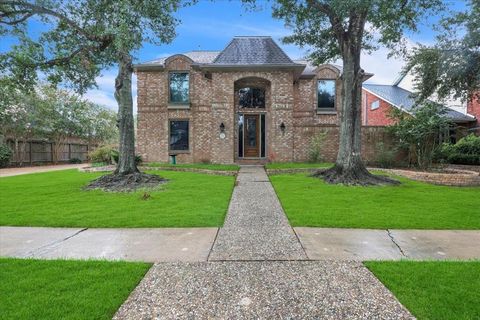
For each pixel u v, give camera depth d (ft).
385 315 8.23
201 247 13.70
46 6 27.22
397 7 26.61
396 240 14.71
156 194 26.81
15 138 69.21
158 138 58.23
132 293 9.41
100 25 27.71
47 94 73.31
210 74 56.29
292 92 53.57
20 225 17.33
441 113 46.29
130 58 32.65
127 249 13.47
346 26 34.50
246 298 9.12
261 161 55.52
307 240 14.67
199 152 57.77
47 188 30.48
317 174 37.76
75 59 31.58
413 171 42.27
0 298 8.96
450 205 22.34
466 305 8.62
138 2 23.50
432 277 10.39
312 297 9.18
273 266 11.51
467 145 51.11
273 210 21.12
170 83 58.29
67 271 10.90
